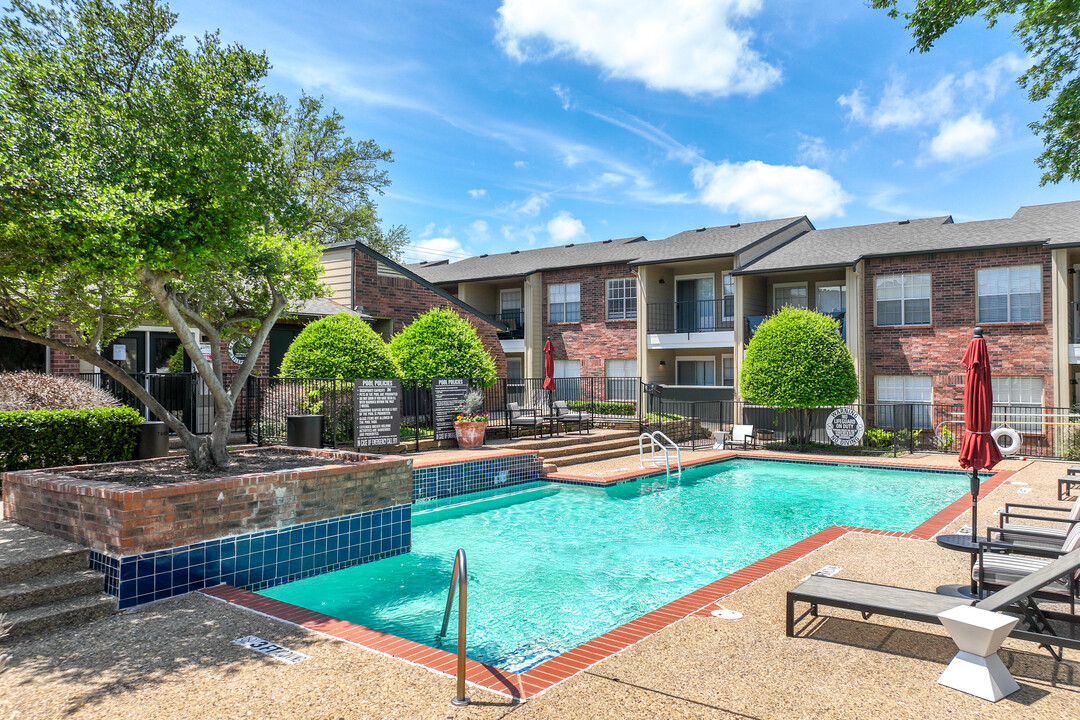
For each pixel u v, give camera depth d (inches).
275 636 189.8
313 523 284.2
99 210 214.7
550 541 349.7
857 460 634.2
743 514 422.3
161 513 230.2
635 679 157.5
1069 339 723.4
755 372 746.2
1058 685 154.3
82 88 256.8
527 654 202.8
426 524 389.1
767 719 136.7
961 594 207.3
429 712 140.5
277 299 329.4
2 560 216.4
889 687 152.6
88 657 175.3
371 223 1441.9
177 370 596.1
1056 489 448.1
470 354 707.4
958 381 759.7
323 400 570.6
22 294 280.5
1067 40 359.9
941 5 369.4
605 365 1030.4
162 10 273.9
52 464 382.0
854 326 797.9
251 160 275.3
